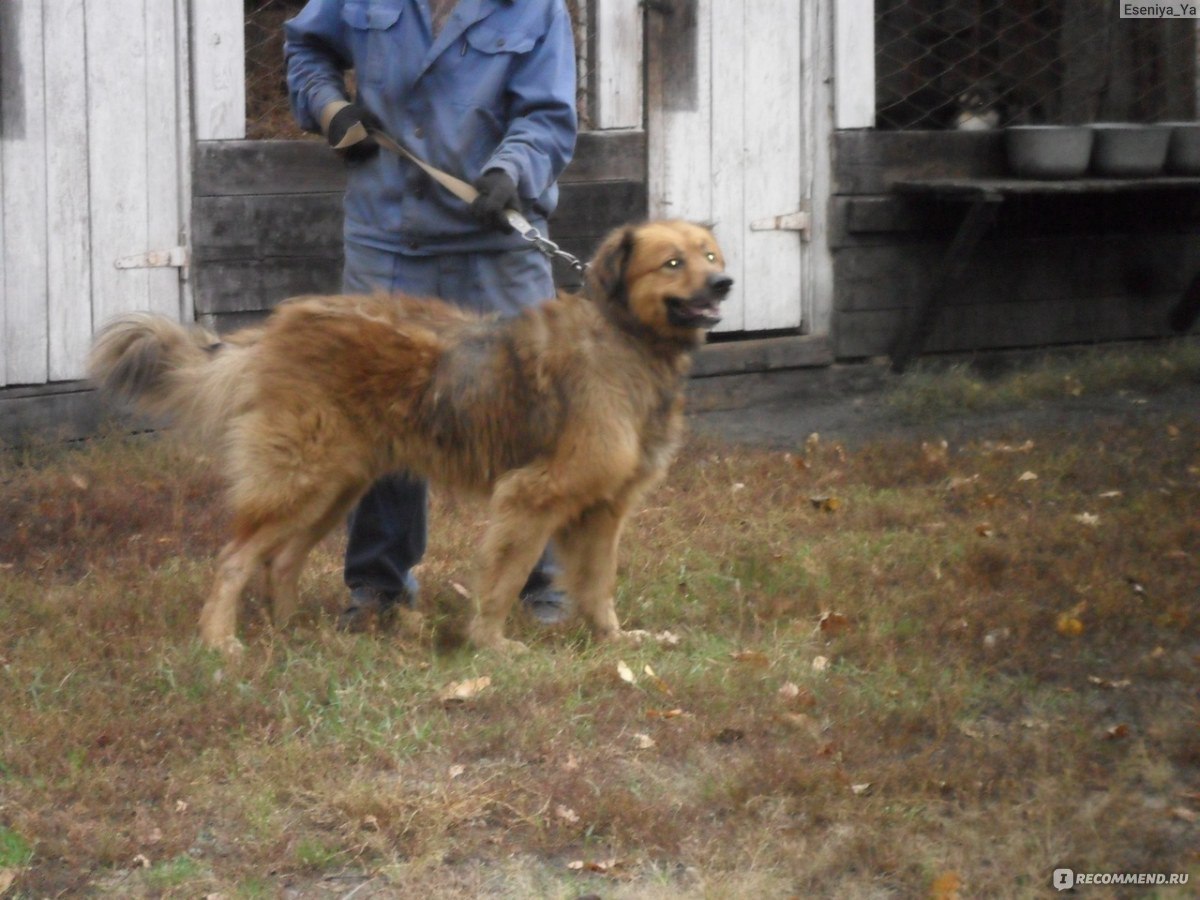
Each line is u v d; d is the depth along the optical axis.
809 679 4.37
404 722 3.97
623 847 3.39
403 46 4.58
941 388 8.64
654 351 4.54
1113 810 3.50
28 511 6.09
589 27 8.16
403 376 4.50
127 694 4.05
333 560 5.54
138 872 3.24
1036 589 5.24
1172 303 10.09
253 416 4.50
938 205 9.08
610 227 8.32
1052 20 10.26
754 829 3.48
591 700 4.18
